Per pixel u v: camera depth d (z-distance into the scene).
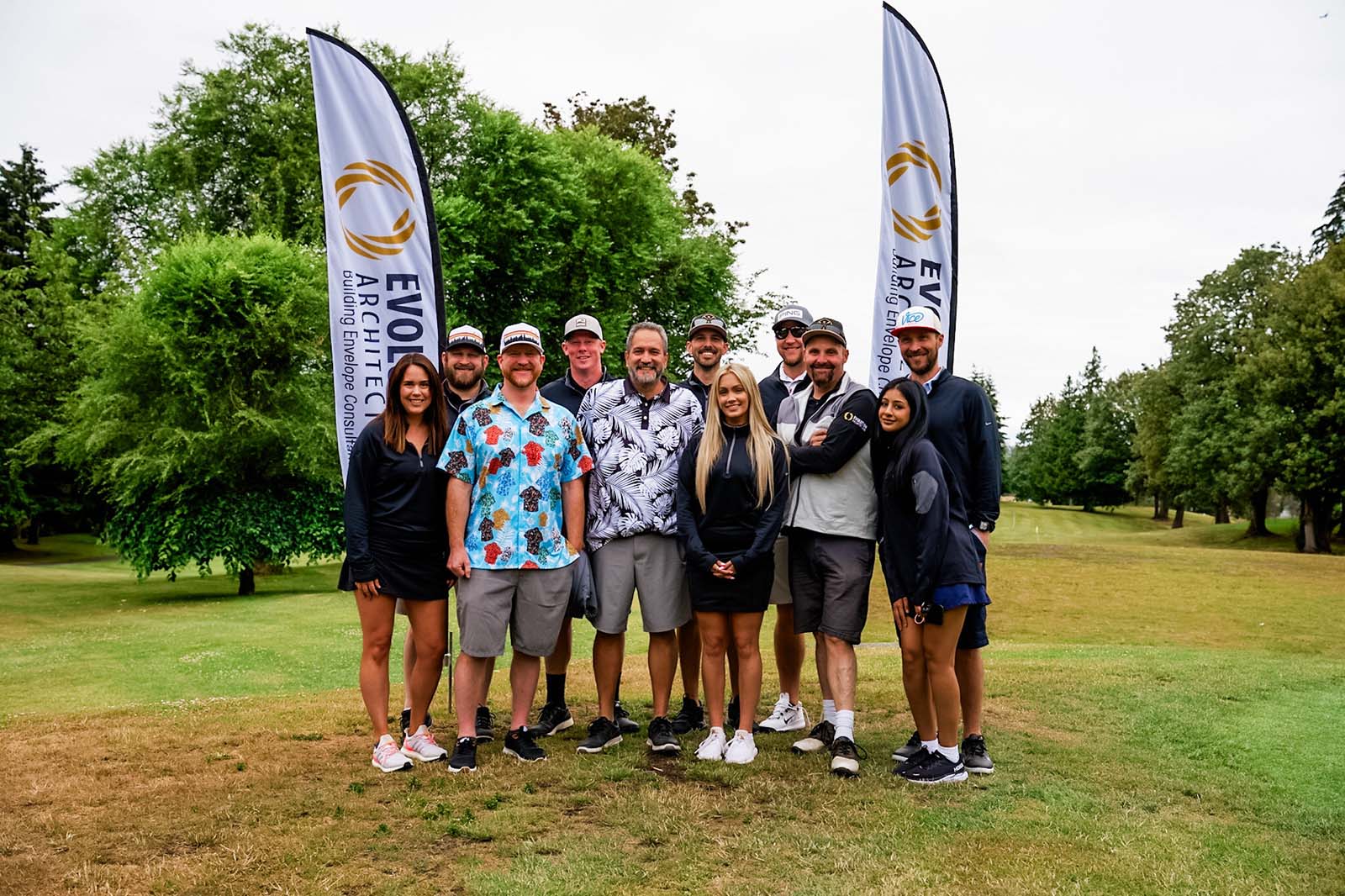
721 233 31.44
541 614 4.54
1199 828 3.75
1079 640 13.70
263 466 21.98
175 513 20.73
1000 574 19.97
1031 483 76.50
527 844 3.49
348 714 5.70
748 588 4.54
